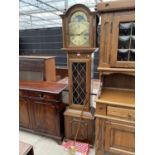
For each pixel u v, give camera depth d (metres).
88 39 1.64
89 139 1.97
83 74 1.81
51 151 1.95
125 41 1.48
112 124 1.59
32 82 2.33
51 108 1.99
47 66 2.42
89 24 1.59
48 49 4.83
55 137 2.06
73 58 1.79
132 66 1.48
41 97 1.99
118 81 1.89
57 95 1.91
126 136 1.59
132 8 1.36
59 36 4.63
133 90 1.84
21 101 2.12
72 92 1.91
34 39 4.98
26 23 6.75
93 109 1.99
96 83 2.57
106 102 1.55
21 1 3.82
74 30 1.66
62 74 3.73
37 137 2.21
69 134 2.04
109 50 1.53
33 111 2.10
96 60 3.08
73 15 1.62
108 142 1.68
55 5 4.34
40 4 4.14
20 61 2.46
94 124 1.93
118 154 1.74
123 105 1.49
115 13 1.43
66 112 1.98
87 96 1.86
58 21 6.58
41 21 6.58
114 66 1.54
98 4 1.43
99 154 1.76
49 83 2.27
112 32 1.48
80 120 1.93
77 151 1.88
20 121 2.23
